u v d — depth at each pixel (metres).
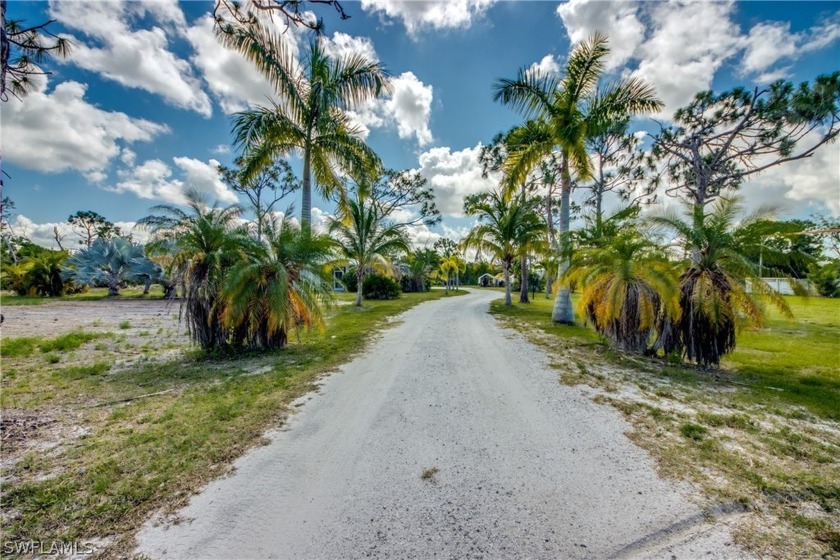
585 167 11.30
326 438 3.46
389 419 3.92
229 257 7.20
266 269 7.21
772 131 14.46
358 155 9.97
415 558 2.00
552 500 2.49
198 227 7.10
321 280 7.94
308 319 7.45
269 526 2.26
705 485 2.65
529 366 6.12
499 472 2.85
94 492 2.59
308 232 7.80
